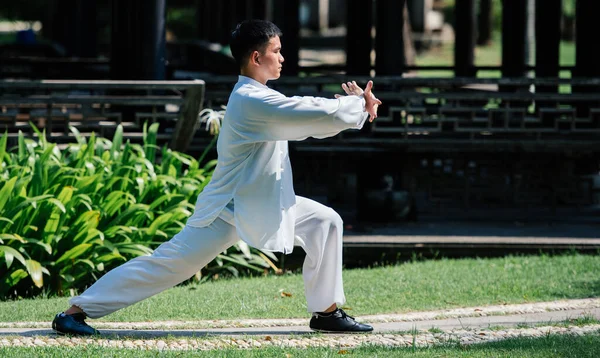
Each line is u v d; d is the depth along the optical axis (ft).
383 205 65.51
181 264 33.24
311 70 91.86
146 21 65.46
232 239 33.42
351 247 57.82
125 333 34.47
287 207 33.24
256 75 33.06
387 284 48.67
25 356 29.66
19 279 48.39
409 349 31.91
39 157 53.52
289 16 78.54
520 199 70.08
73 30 143.02
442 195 69.05
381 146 65.98
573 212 70.59
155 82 61.36
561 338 33.91
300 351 31.22
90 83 61.41
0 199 48.75
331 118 31.37
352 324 35.40
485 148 66.44
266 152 32.55
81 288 50.44
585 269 52.42
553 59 79.30
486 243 58.34
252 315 40.65
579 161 72.69
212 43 142.72
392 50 66.59
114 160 56.49
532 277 50.19
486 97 65.72
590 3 72.84
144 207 51.98
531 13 121.70
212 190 33.22
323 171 69.36
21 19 255.91
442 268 53.78
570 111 66.80
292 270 57.41
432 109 68.28
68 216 49.93
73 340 32.89
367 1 69.56
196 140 70.59
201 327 37.24
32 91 88.28
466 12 93.35
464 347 32.40
